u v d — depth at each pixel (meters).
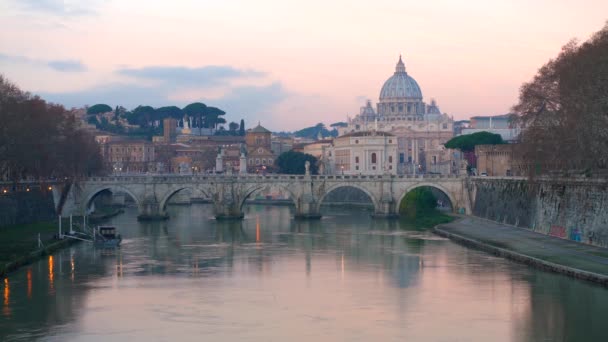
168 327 112.19
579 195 167.75
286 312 120.12
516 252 157.62
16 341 106.44
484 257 164.00
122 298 129.88
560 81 180.00
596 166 171.25
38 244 176.88
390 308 121.75
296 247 189.38
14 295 131.62
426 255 170.38
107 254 176.50
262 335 107.88
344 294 132.12
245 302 126.88
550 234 182.00
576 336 105.62
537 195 192.75
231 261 167.00
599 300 121.00
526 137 197.25
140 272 153.12
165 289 137.00
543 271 143.12
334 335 107.62
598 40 171.00
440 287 135.12
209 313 119.75
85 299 129.00
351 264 161.25
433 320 114.38
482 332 108.12
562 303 120.12
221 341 105.31
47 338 107.69
